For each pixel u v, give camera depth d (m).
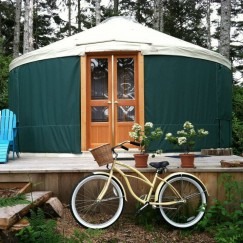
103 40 6.45
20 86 7.13
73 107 6.49
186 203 4.26
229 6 10.77
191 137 4.59
